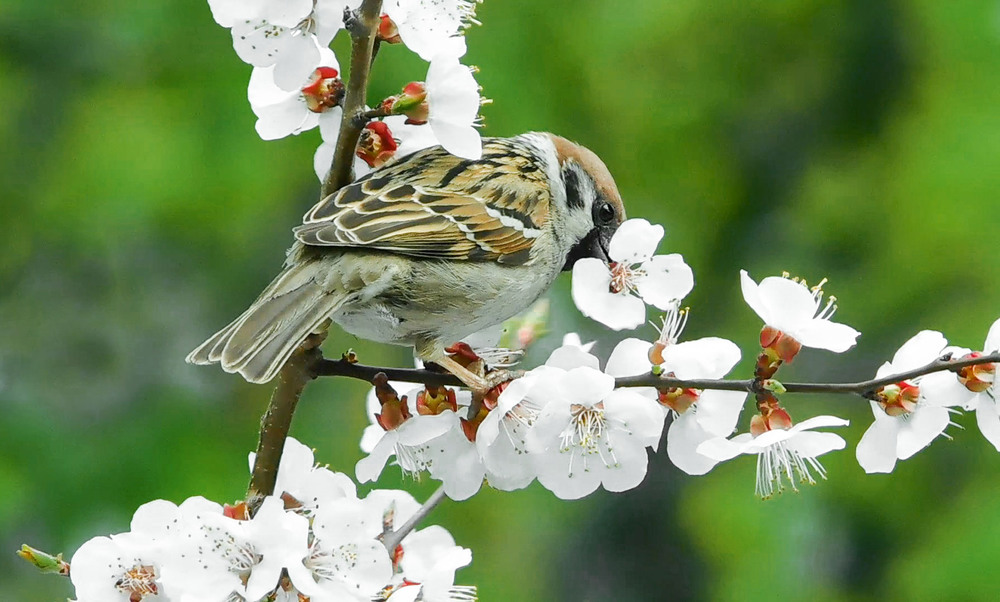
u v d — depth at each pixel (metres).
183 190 12.09
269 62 4.88
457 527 13.34
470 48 13.44
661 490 14.23
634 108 14.62
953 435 13.79
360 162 6.38
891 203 14.57
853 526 13.85
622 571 14.08
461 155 4.98
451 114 4.96
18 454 11.75
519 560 13.53
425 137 5.67
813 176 15.33
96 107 12.66
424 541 5.52
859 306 14.38
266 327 5.50
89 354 12.70
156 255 13.05
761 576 13.33
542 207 6.73
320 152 5.72
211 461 11.98
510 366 5.98
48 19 12.91
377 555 4.70
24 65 13.08
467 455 5.19
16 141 12.91
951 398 5.05
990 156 13.95
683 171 15.05
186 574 4.55
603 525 14.16
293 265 5.95
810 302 4.97
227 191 12.16
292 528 4.52
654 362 5.13
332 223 5.82
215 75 12.67
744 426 13.41
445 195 6.35
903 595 12.84
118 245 12.69
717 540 13.68
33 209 12.62
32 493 11.38
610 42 14.03
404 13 5.04
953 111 14.48
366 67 4.96
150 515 4.86
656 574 14.08
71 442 11.87
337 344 13.05
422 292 6.17
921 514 13.62
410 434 5.07
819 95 15.54
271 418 5.17
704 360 5.05
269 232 13.08
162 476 11.75
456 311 6.28
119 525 11.35
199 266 13.09
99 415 12.38
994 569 12.37
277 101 5.45
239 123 12.41
